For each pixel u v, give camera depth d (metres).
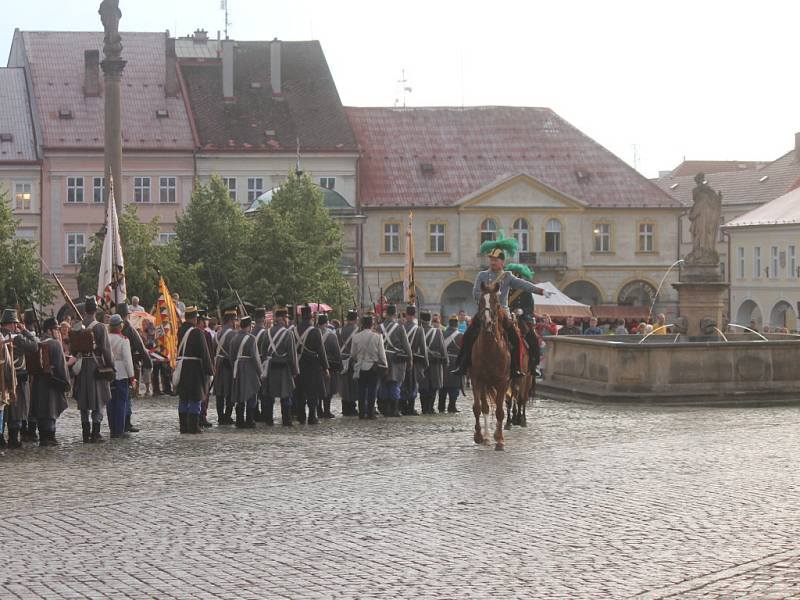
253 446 24.30
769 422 27.98
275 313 29.08
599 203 102.19
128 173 94.12
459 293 101.19
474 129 104.81
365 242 99.44
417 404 37.25
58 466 21.44
